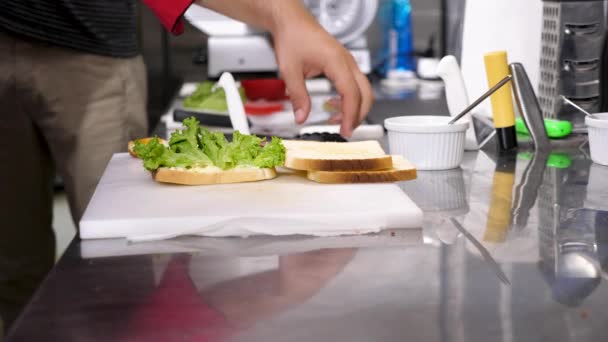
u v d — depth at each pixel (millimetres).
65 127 1629
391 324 455
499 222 712
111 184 850
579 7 1182
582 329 441
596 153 1004
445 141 994
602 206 769
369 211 688
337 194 771
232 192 792
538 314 466
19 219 1723
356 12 2301
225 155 843
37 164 1697
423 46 2686
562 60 1197
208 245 655
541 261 580
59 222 2412
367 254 612
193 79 2670
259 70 2381
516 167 1010
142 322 467
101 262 607
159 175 837
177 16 1190
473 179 937
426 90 2135
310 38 1143
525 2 1290
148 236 675
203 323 464
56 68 1583
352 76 1141
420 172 997
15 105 1593
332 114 1627
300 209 710
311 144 974
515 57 1313
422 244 640
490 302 489
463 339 430
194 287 535
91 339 441
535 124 1129
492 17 1300
